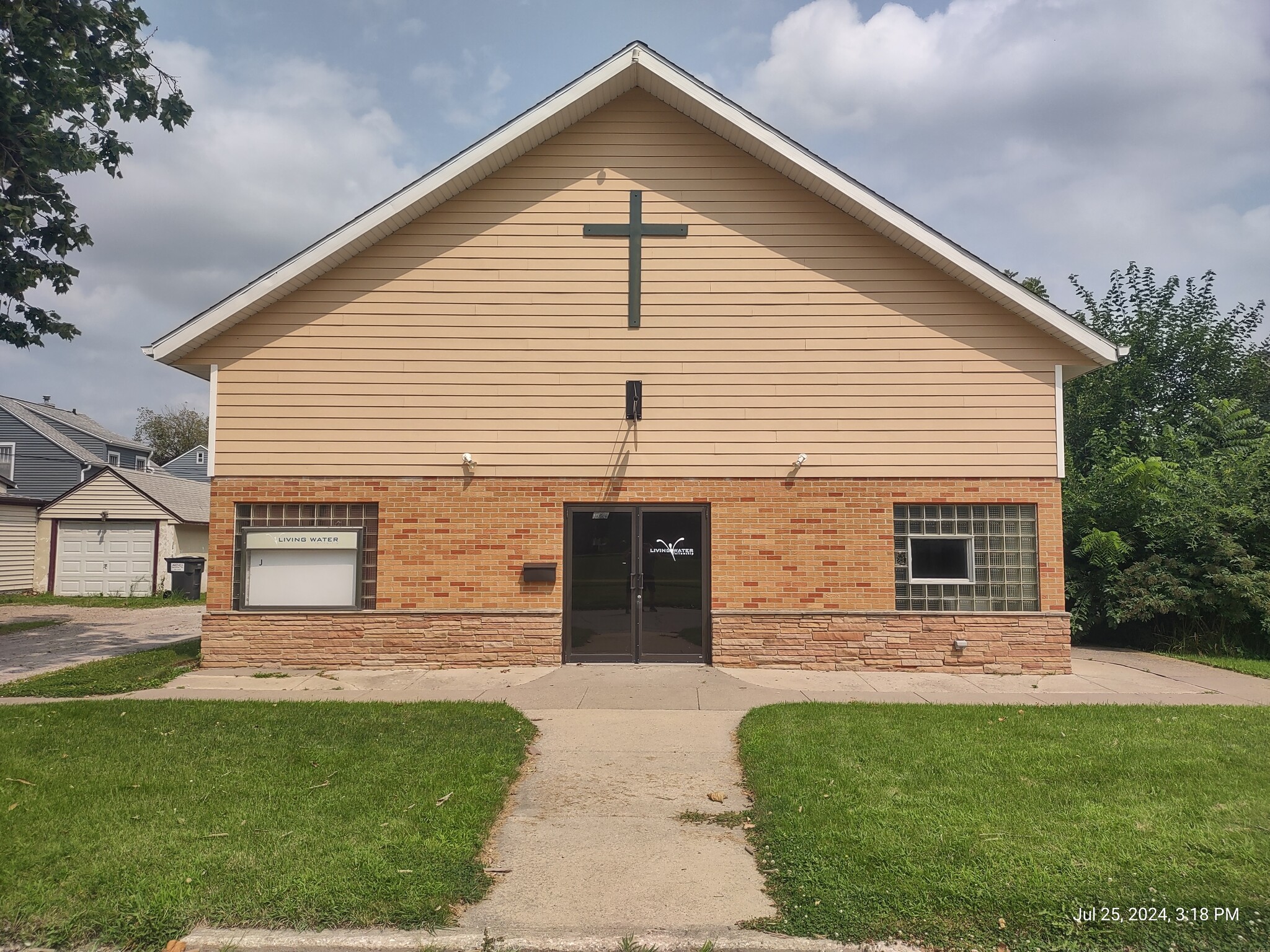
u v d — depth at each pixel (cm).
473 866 507
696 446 1207
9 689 1046
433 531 1198
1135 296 2516
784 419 1209
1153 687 1096
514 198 1228
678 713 925
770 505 1199
